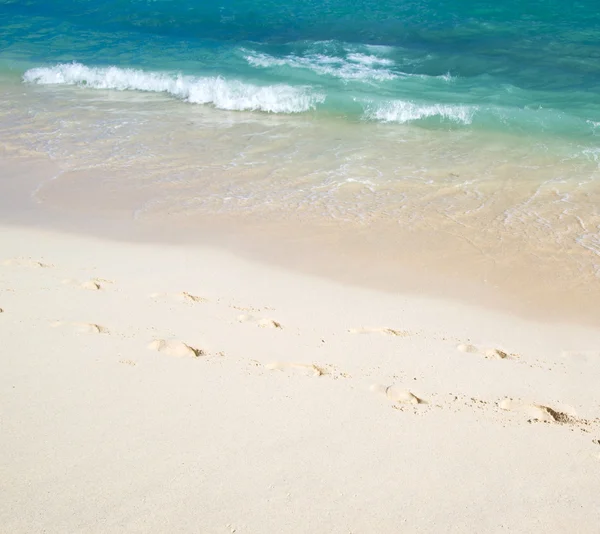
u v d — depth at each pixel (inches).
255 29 633.6
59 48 589.9
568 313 217.2
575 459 148.9
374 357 188.5
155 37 617.9
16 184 323.9
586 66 518.6
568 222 281.7
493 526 129.4
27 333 192.1
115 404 162.1
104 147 375.9
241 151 370.9
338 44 580.4
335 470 142.5
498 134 392.5
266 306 216.2
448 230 276.2
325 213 292.0
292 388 171.8
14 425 153.0
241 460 144.2
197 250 257.8
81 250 255.0
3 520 125.6
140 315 205.5
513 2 700.7
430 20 647.1
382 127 409.4
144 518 127.1
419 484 139.6
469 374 182.1
